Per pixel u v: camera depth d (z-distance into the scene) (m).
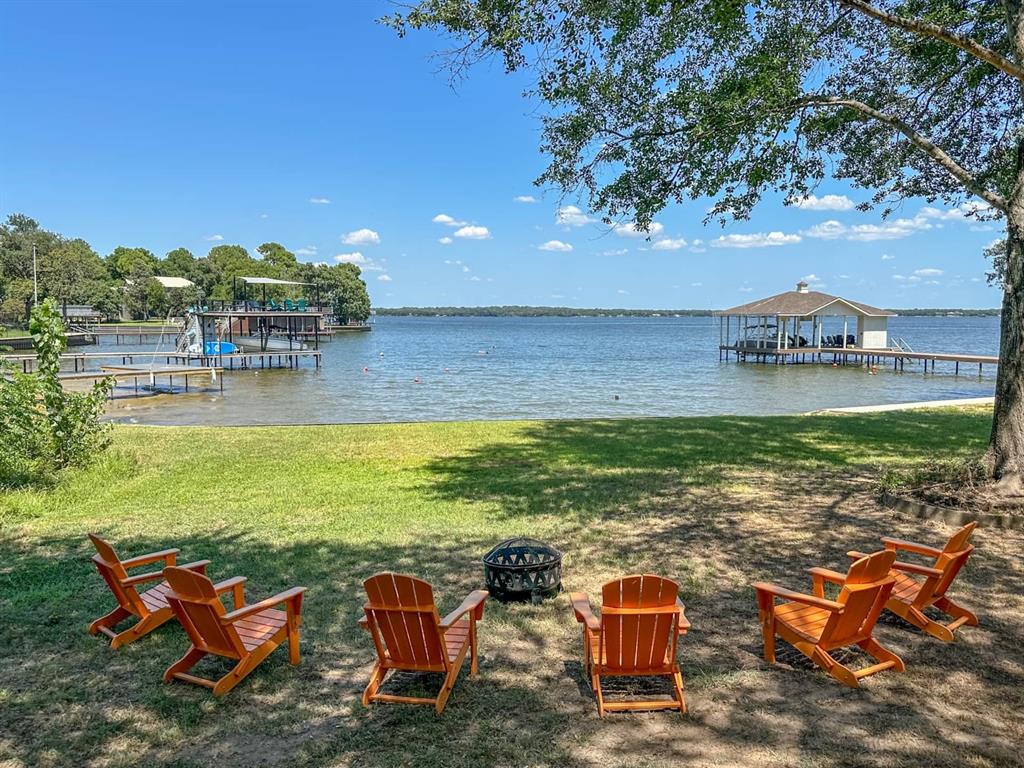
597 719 4.01
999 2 9.06
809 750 3.64
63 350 11.38
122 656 4.93
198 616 4.36
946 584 5.15
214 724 4.03
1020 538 7.16
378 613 4.07
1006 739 3.70
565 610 5.68
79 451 11.34
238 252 129.50
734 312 56.25
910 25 7.52
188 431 17.00
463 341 97.69
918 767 3.47
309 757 3.68
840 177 11.55
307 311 62.56
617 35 8.74
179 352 47.56
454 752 3.69
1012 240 7.89
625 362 54.69
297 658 4.76
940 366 51.38
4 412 10.52
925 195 11.27
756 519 8.26
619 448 13.70
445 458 13.06
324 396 30.56
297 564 6.89
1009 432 8.06
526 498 9.64
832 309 53.16
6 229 115.44
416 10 7.86
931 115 10.66
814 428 16.14
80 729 3.99
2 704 4.29
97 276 102.75
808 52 9.41
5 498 9.55
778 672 4.54
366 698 4.20
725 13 7.50
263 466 12.38
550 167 9.94
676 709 4.09
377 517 8.78
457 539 7.72
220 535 8.02
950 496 8.13
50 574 6.70
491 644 5.07
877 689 4.28
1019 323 7.90
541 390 33.00
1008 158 10.45
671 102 9.23
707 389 33.75
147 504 9.59
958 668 4.53
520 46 8.14
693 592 5.96
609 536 7.71
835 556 6.84
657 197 9.84
